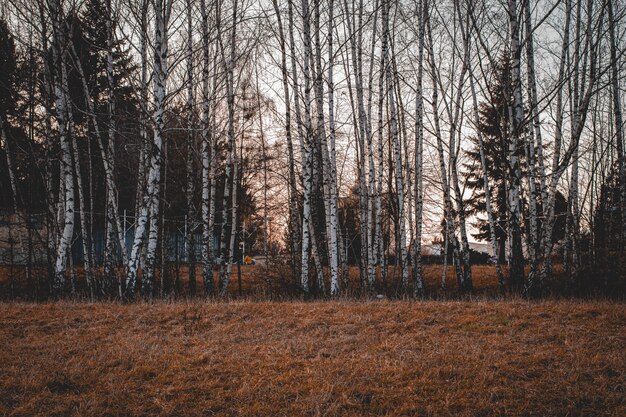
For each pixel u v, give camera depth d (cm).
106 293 1330
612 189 1748
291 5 1443
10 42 1499
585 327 801
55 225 1477
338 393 538
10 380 566
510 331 791
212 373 609
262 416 491
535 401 513
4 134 1480
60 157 1447
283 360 659
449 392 534
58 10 1229
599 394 520
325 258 2106
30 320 899
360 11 1552
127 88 1526
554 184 1303
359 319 895
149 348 715
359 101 1620
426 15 1541
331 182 1360
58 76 1222
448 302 1080
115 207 1355
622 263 1437
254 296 1435
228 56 1667
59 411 494
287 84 1616
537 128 1415
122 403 519
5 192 1961
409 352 683
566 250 1562
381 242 1709
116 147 1725
